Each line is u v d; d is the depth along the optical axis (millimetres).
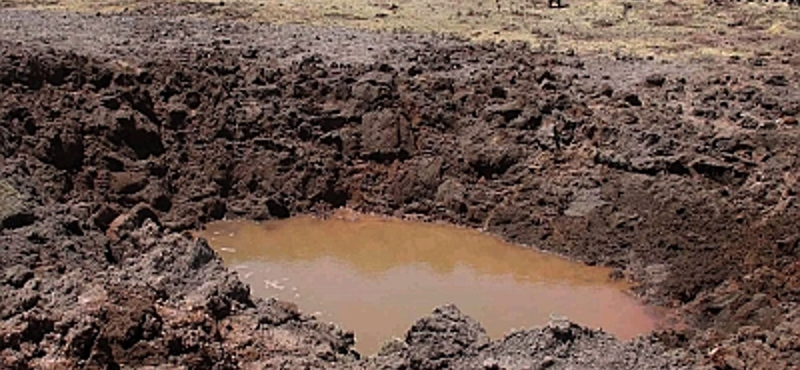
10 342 16859
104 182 29750
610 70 34500
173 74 32281
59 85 30969
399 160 31453
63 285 18859
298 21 41500
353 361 19266
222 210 30562
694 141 28609
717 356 18234
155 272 20844
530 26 42312
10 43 32500
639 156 28672
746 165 27562
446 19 43438
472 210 29953
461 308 24984
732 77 33312
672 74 33938
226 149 31406
